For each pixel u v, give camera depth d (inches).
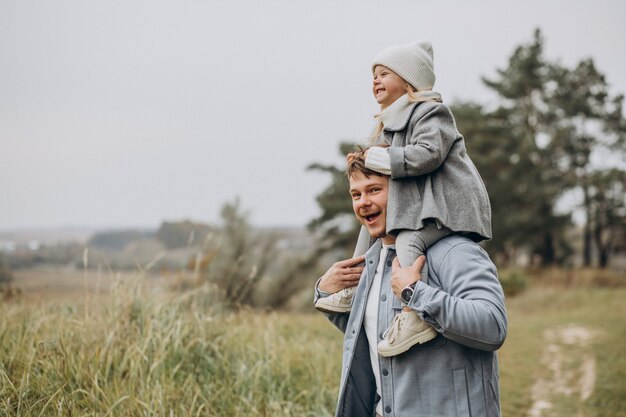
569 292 828.6
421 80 103.6
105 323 169.8
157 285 198.5
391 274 95.6
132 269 196.4
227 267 285.1
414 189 93.1
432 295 83.4
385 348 87.7
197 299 210.1
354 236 930.1
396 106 101.3
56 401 132.0
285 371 198.7
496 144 1258.0
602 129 1558.8
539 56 1395.2
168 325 175.3
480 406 85.4
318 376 200.5
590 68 1519.4
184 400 153.5
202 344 179.2
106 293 182.4
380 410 94.8
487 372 87.2
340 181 952.3
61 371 144.3
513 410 248.4
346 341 99.8
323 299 104.7
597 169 1519.4
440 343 87.0
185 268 225.1
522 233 1243.8
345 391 97.3
